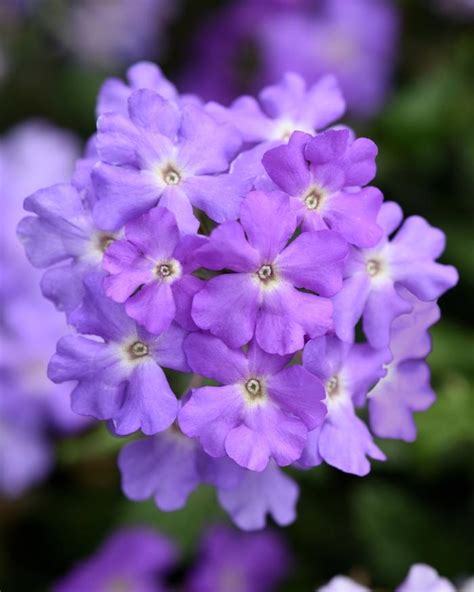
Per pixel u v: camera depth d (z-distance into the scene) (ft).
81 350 0.83
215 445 0.81
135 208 0.82
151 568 1.17
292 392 0.81
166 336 0.82
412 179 1.22
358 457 0.83
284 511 0.89
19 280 1.12
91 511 1.21
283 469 1.05
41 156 1.23
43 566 1.21
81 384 0.83
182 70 1.45
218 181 0.82
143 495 0.88
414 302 0.87
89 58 1.44
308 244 0.80
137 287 0.81
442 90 1.23
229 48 1.40
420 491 1.13
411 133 1.22
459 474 1.13
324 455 0.83
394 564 1.11
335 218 0.82
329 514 1.16
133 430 0.82
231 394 0.81
